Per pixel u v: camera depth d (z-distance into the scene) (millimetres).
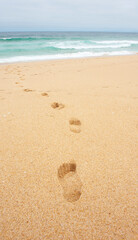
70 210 615
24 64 3955
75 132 1056
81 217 594
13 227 560
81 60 4676
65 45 8984
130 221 587
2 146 905
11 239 528
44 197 658
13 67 3537
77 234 545
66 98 1572
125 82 2262
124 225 575
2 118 1166
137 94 1744
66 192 681
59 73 2916
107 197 666
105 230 558
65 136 1011
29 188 691
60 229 558
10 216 591
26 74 2842
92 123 1160
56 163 815
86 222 579
